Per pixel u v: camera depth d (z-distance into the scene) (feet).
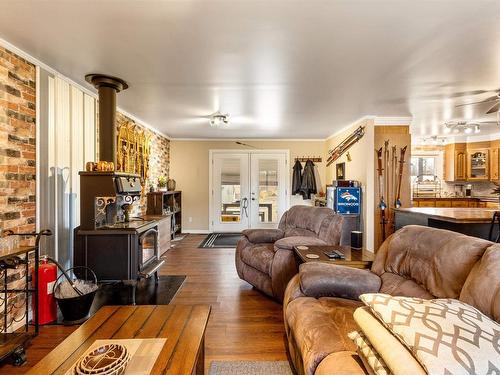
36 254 7.18
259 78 10.23
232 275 12.70
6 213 7.52
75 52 8.20
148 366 3.92
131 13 6.35
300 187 23.03
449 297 4.71
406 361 3.21
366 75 10.00
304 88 11.24
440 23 6.78
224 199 23.49
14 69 7.82
